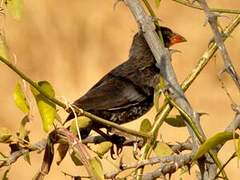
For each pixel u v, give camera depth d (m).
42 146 7.03
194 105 23.12
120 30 27.73
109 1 28.19
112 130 8.84
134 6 7.24
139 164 6.79
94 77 25.41
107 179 6.80
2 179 7.01
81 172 17.92
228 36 7.12
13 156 7.00
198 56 26.17
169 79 7.09
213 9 7.17
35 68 25.55
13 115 22.34
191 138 7.06
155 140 7.01
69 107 6.70
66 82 24.88
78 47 26.41
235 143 6.11
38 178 6.93
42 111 6.67
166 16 28.38
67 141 6.80
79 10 27.66
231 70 6.46
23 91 6.84
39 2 27.11
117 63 26.55
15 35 26.36
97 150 7.39
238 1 26.95
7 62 6.48
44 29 26.64
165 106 7.05
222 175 6.62
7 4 7.13
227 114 22.56
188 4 7.10
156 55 7.18
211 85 23.52
